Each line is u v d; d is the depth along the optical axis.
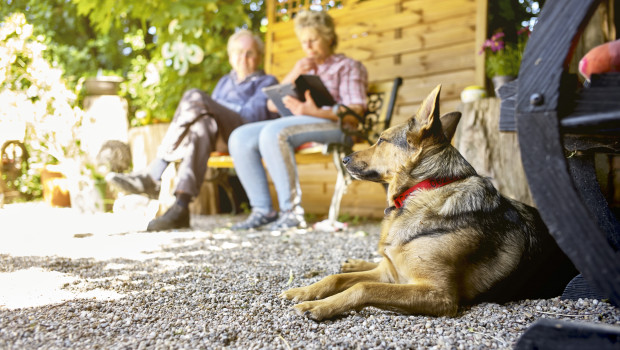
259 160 5.04
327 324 2.08
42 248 3.88
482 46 5.02
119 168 7.22
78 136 7.11
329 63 5.13
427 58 5.82
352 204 6.46
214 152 5.58
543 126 1.46
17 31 6.81
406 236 2.31
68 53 9.43
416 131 2.49
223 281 2.80
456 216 2.28
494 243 2.30
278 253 3.75
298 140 4.81
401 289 2.13
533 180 1.48
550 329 1.43
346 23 6.56
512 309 2.26
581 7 1.39
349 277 2.51
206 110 5.12
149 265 3.24
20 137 6.77
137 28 9.37
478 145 4.25
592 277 1.37
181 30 6.86
